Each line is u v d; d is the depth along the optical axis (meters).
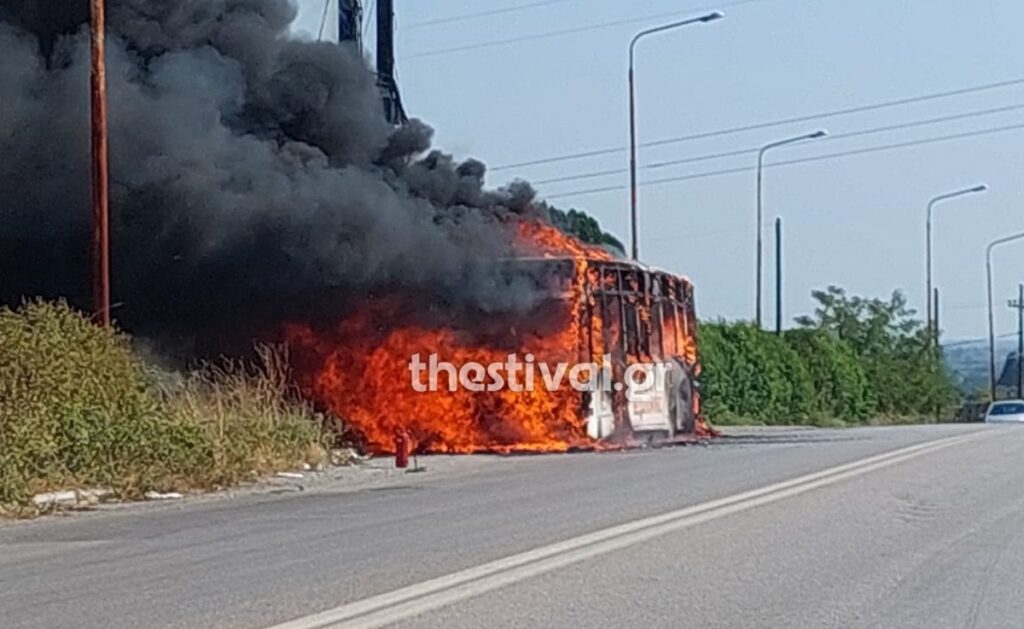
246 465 24.78
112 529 17.94
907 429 45.88
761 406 56.88
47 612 11.62
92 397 23.45
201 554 15.12
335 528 17.33
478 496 21.27
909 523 17.17
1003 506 19.00
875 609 11.70
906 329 80.62
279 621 10.91
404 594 12.11
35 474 21.22
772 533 16.17
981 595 12.37
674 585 12.70
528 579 12.91
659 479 23.50
